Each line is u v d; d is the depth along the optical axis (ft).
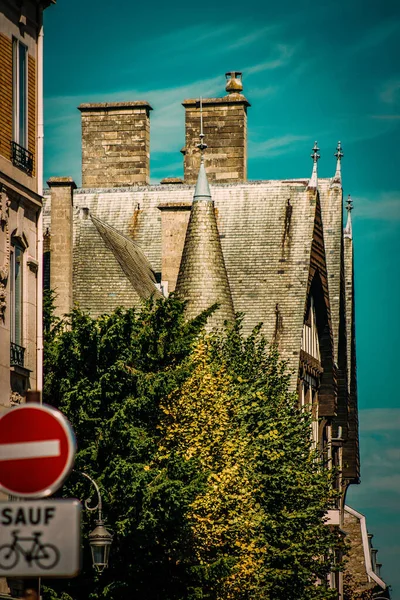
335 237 413.80
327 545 295.48
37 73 208.13
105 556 186.80
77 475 214.69
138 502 214.28
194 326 248.93
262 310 364.99
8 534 96.89
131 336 231.50
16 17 200.54
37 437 96.89
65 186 305.32
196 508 240.12
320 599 294.87
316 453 307.78
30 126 205.98
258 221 379.35
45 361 225.97
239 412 263.90
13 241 199.93
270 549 278.05
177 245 358.84
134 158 440.45
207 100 440.04
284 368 309.22
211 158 439.63
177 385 236.22
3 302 193.06
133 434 219.41
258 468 276.41
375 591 520.83
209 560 241.96
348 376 451.94
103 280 312.71
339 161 417.08
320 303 399.24
